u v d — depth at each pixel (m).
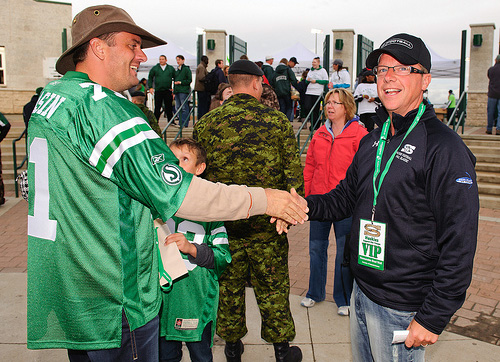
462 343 3.19
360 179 1.86
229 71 2.70
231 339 2.74
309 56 15.34
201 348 2.35
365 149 1.90
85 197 1.45
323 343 3.20
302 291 4.09
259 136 2.54
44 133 1.47
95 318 1.48
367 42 13.12
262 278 2.64
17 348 3.10
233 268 2.67
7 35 18.03
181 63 11.57
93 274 1.47
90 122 1.41
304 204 1.93
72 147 1.42
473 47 13.46
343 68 10.40
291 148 2.60
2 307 3.70
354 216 1.87
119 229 1.47
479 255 4.98
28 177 1.52
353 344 1.96
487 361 2.97
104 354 1.53
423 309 1.60
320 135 3.73
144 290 1.56
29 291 1.51
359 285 1.85
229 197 1.51
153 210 1.45
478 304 3.83
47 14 18.55
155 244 1.64
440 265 1.59
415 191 1.65
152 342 1.61
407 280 1.69
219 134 2.59
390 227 1.70
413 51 1.72
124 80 1.61
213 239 2.26
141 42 1.68
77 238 1.46
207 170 2.66
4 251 5.13
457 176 1.56
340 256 3.54
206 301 2.25
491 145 8.69
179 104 11.58
